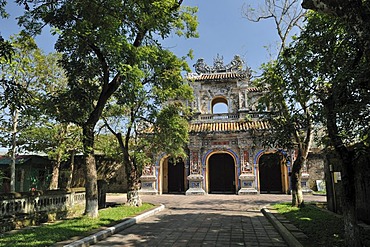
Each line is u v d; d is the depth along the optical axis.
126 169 16.17
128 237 8.96
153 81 13.72
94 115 11.10
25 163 25.39
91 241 8.04
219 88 28.55
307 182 24.19
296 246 7.02
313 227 8.98
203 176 26.12
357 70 5.33
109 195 27.03
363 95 5.56
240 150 25.81
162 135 15.84
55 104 10.79
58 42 9.93
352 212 6.62
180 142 16.02
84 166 11.37
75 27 8.56
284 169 25.66
